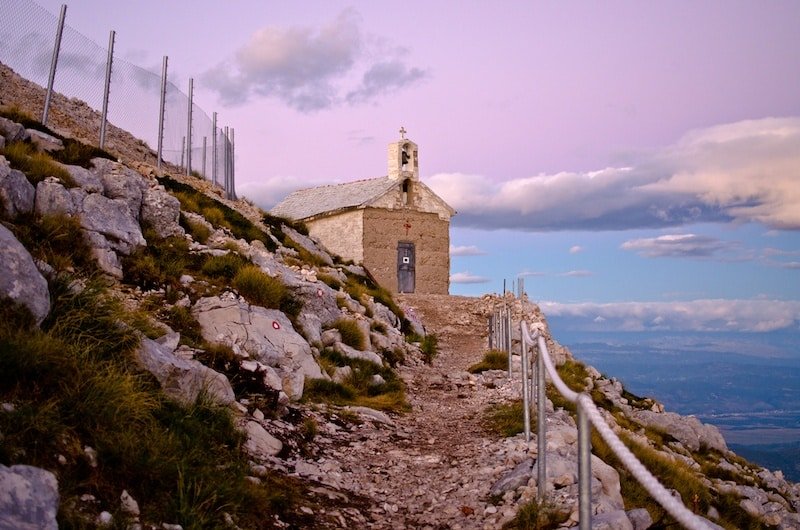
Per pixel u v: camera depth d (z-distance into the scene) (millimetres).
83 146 17266
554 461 9422
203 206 22250
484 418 14070
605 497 8719
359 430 12023
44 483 5457
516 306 37375
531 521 7832
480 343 30453
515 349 26062
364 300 24297
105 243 13070
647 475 4168
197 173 27875
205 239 17547
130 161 21922
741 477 21828
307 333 15930
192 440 7840
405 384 17469
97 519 5758
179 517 6305
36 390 6688
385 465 10367
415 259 50062
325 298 18469
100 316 8914
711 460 23875
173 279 13859
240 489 7148
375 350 19375
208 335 12398
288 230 29547
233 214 23281
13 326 7320
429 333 31312
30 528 5047
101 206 14023
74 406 6723
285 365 12969
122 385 7449
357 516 8109
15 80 23047
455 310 37344
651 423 23922
